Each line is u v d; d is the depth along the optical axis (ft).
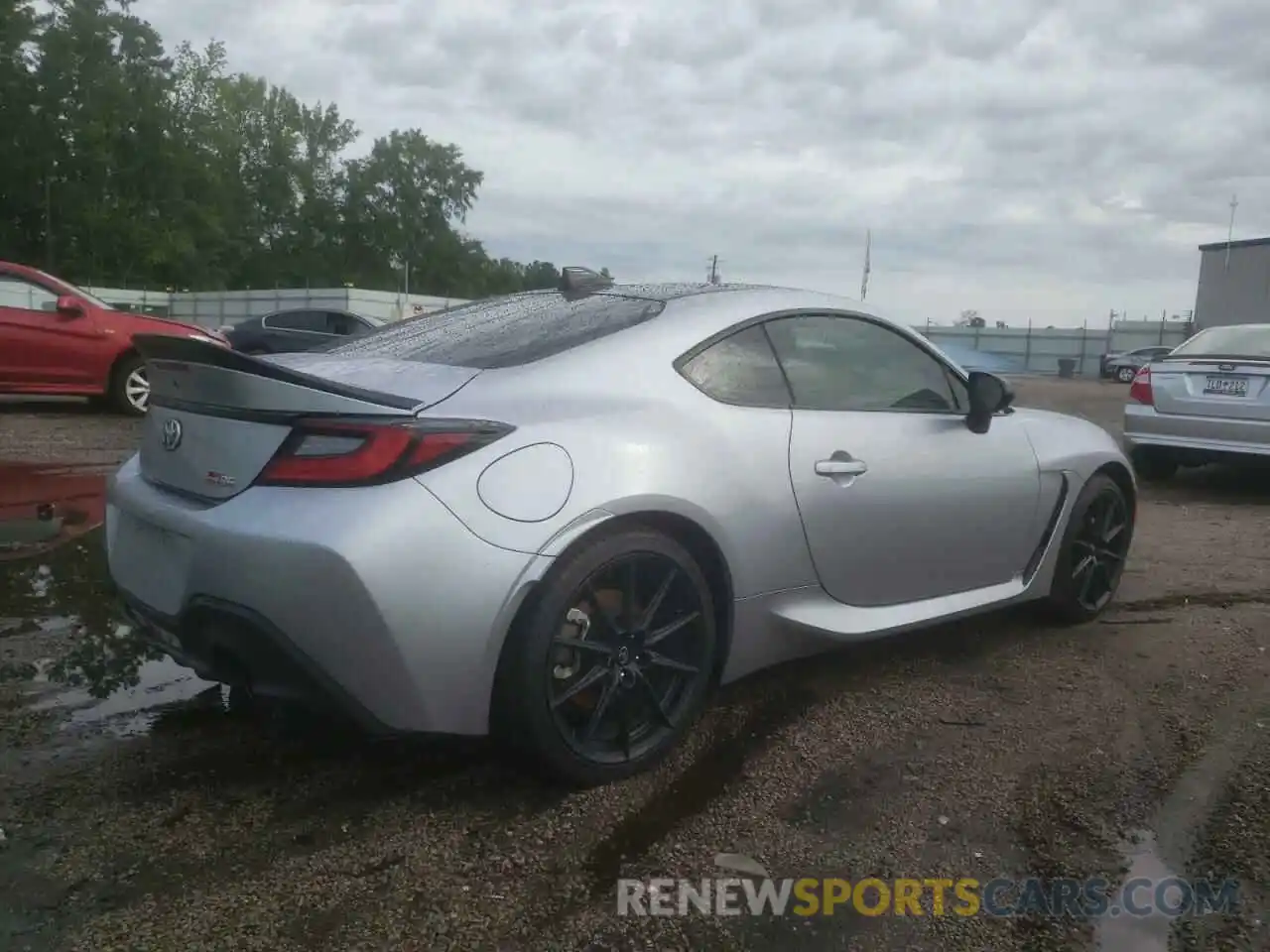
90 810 8.74
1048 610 14.23
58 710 10.73
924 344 12.60
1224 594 16.33
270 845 8.29
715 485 9.73
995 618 14.80
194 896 7.58
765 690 11.78
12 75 204.54
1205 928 7.43
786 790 9.37
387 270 291.38
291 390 8.30
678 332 10.34
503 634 8.46
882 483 11.18
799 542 10.48
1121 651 13.41
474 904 7.57
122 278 219.82
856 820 8.87
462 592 8.22
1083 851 8.44
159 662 12.12
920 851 8.42
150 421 9.84
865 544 11.11
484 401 8.96
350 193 286.05
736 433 10.09
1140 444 27.94
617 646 9.20
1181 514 24.14
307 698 8.36
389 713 8.32
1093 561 14.34
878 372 11.96
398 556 8.00
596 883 7.88
